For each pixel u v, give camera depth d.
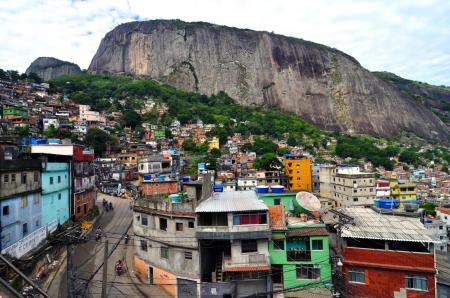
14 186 29.36
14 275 23.16
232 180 84.69
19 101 118.69
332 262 25.19
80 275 28.58
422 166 159.88
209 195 30.83
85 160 48.56
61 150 44.47
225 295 25.34
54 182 37.88
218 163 103.56
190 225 26.52
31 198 32.34
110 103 170.38
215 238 25.08
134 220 31.45
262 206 26.12
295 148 148.25
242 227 25.20
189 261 26.28
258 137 163.75
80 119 126.88
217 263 28.11
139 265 30.45
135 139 125.56
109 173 82.19
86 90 194.38
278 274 25.73
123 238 38.41
